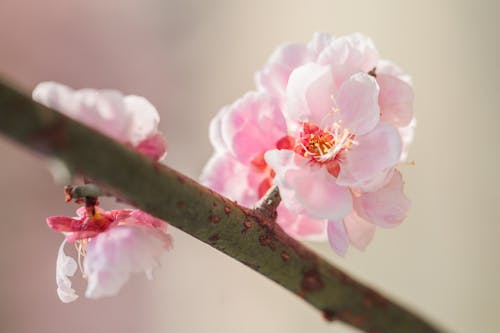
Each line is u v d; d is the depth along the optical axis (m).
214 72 0.46
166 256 0.46
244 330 0.42
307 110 0.18
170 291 0.46
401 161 0.19
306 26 0.41
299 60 0.18
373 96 0.18
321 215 0.17
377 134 0.18
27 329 0.47
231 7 0.46
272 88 0.19
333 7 0.40
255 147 0.18
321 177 0.18
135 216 0.17
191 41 0.47
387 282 0.37
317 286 0.17
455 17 0.35
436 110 0.36
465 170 0.35
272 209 0.17
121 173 0.15
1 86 0.15
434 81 0.36
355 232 0.18
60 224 0.17
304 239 0.19
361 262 0.38
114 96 0.16
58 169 0.15
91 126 0.16
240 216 0.17
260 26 0.44
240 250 0.17
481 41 0.34
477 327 0.34
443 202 0.36
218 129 0.19
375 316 0.17
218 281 0.44
